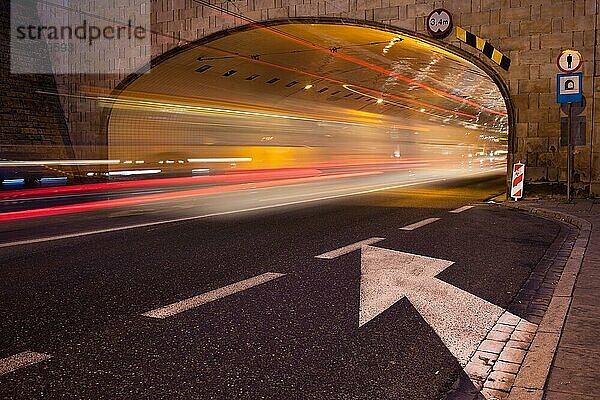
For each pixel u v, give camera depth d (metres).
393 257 7.14
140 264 6.50
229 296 5.18
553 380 3.19
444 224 10.41
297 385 3.29
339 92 39.81
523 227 10.27
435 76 33.62
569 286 5.43
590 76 16.02
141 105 27.47
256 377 3.39
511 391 3.07
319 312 4.74
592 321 4.32
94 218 10.95
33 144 24.72
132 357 3.67
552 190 16.50
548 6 16.47
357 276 6.04
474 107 51.34
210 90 31.11
